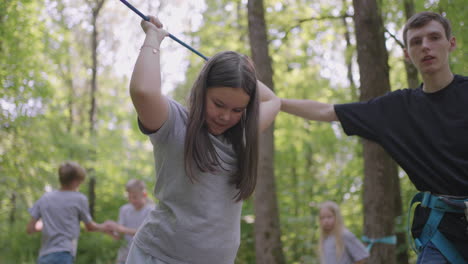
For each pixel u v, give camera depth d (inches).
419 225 89.2
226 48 365.7
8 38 281.7
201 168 69.6
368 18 200.1
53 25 380.2
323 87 461.4
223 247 74.3
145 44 69.7
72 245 188.9
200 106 68.7
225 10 384.5
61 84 456.4
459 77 89.7
